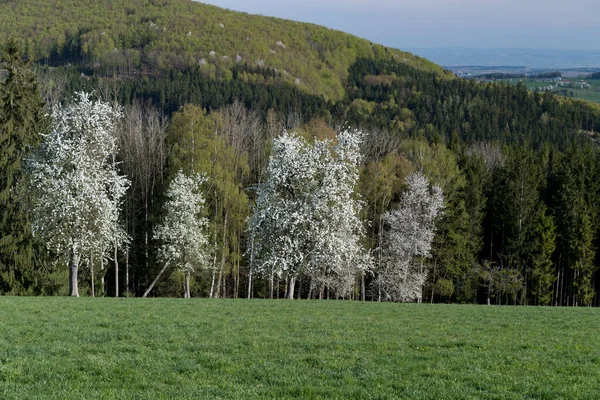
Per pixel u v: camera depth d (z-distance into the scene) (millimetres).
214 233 57188
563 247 69688
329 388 13555
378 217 65938
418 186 59875
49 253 49875
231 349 17719
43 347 17422
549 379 15000
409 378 14742
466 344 19609
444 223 64562
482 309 35312
